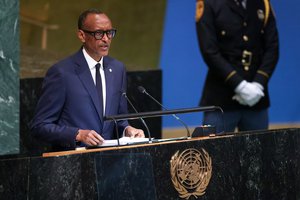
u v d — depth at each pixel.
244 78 19.67
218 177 13.99
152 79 22.62
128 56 34.31
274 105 30.53
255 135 14.62
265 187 14.75
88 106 14.83
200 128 14.50
